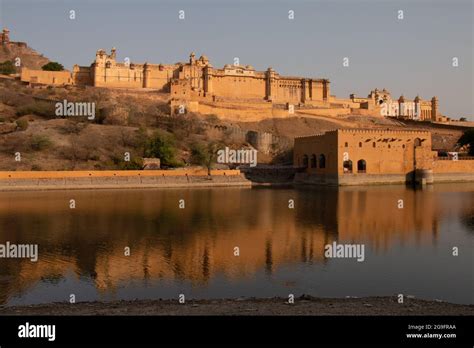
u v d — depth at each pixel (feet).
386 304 62.49
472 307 61.11
